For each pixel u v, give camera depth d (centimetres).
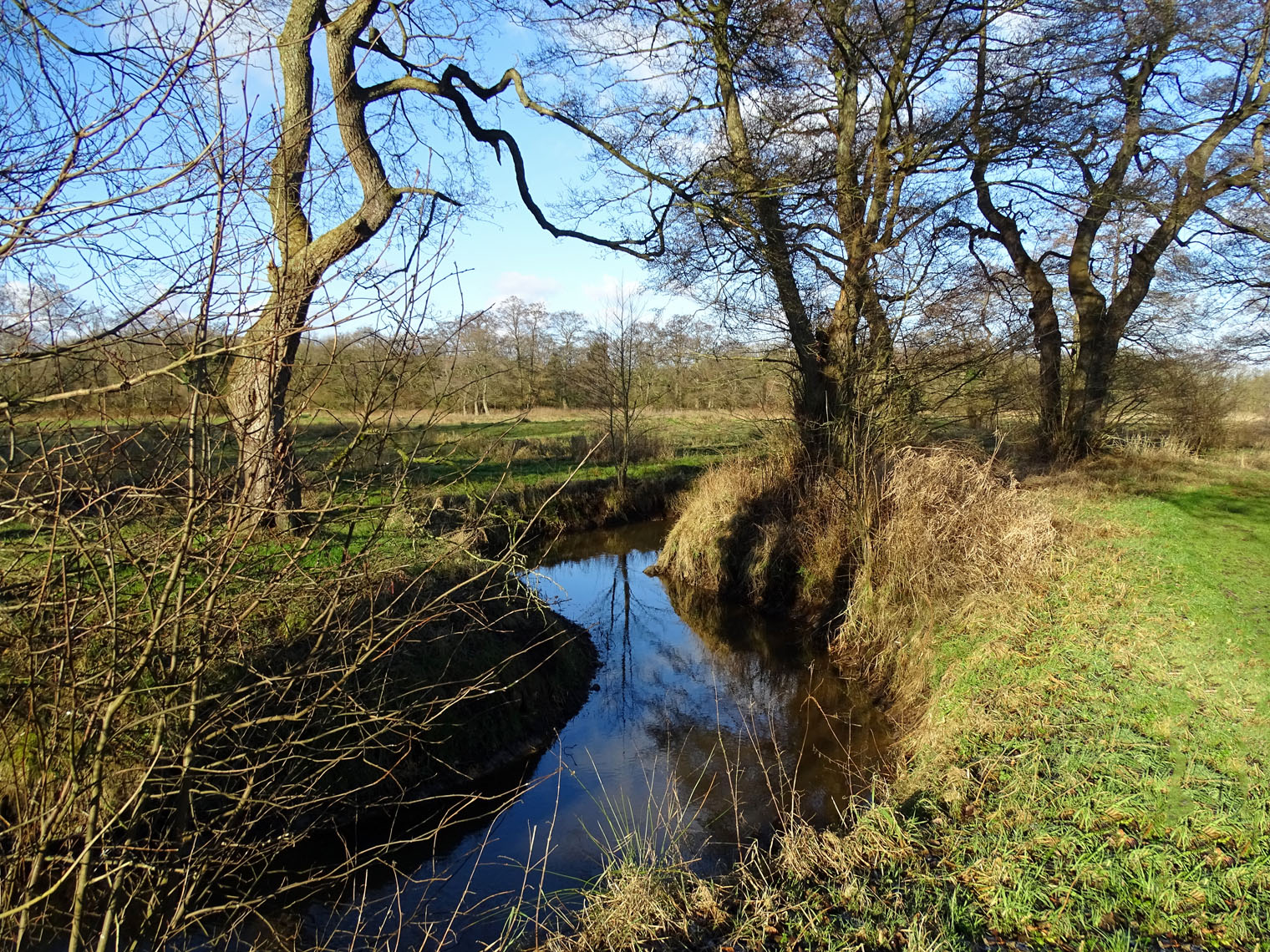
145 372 264
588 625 1176
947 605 863
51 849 320
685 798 654
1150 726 534
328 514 342
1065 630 721
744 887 437
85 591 308
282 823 504
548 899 505
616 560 1595
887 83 1141
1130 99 1484
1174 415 1823
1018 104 1191
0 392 270
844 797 639
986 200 1694
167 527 317
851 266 1151
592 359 2030
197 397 279
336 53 757
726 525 1358
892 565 965
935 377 1110
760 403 1486
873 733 770
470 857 568
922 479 997
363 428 322
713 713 852
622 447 1948
